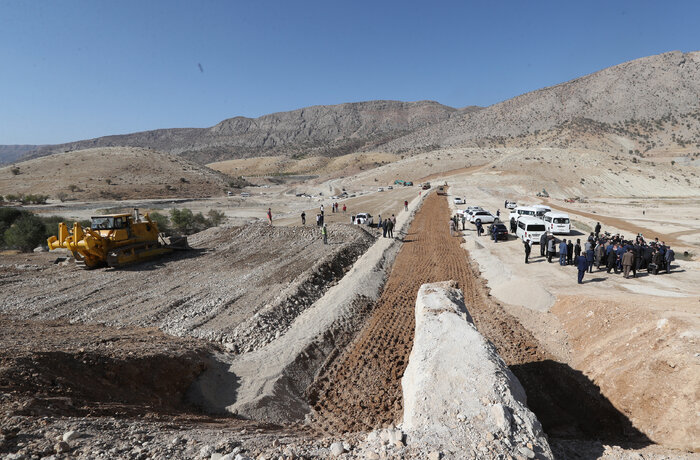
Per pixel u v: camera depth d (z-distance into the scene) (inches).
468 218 1533.0
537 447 224.1
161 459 203.2
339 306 600.1
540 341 486.9
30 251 1133.7
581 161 4913.9
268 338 482.6
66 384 290.2
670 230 1588.3
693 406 285.6
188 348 414.3
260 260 903.7
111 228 839.1
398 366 439.5
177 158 5757.9
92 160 4884.4
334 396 392.5
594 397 360.8
